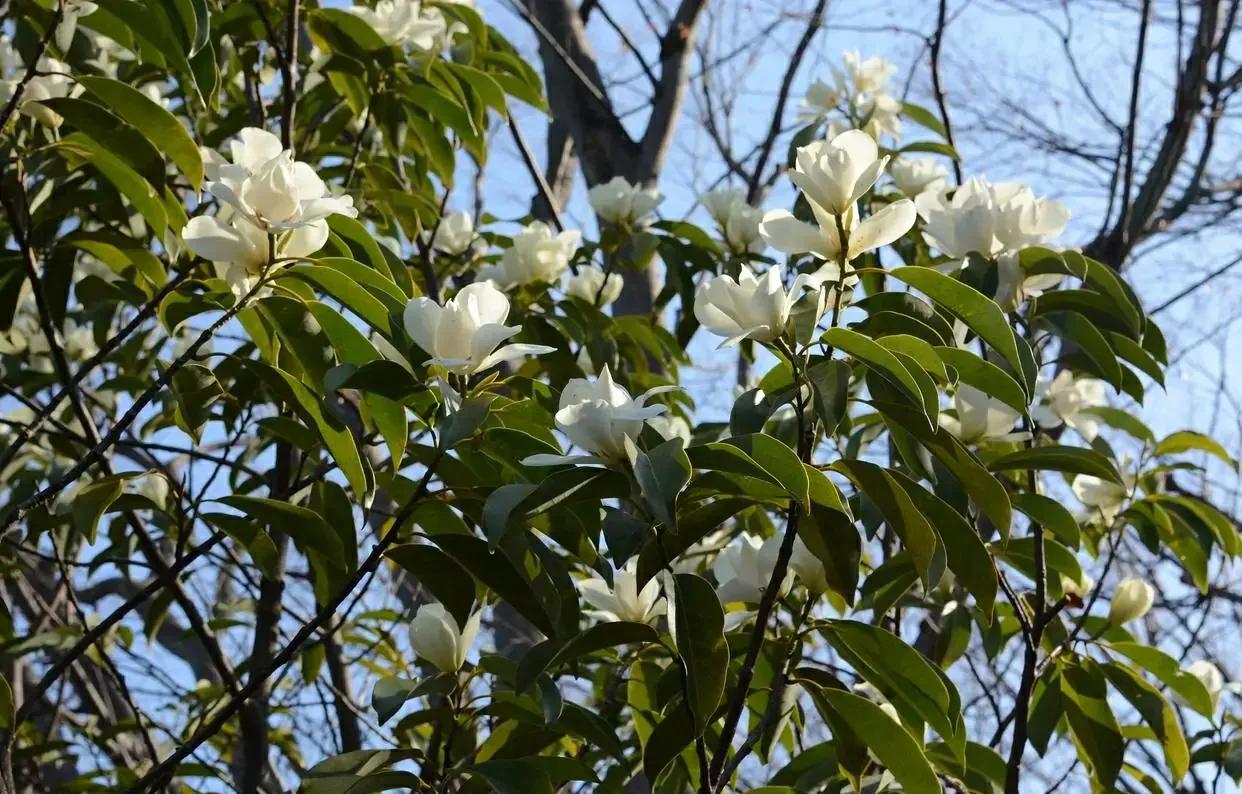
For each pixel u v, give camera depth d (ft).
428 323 5.86
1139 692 7.19
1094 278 7.00
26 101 6.63
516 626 8.82
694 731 5.76
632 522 5.69
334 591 6.98
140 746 10.57
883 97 8.84
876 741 6.19
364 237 6.60
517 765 6.35
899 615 7.67
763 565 6.53
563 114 10.92
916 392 5.65
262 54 9.00
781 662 6.46
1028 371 6.10
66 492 8.32
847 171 5.84
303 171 5.98
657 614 6.81
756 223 8.59
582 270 8.66
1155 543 7.55
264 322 6.54
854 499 6.79
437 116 8.14
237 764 9.34
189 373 6.86
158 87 8.73
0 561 8.14
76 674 10.63
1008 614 7.95
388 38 7.93
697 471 5.82
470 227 9.14
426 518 6.40
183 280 6.56
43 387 8.38
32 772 8.98
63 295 7.36
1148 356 7.09
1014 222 6.73
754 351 8.66
